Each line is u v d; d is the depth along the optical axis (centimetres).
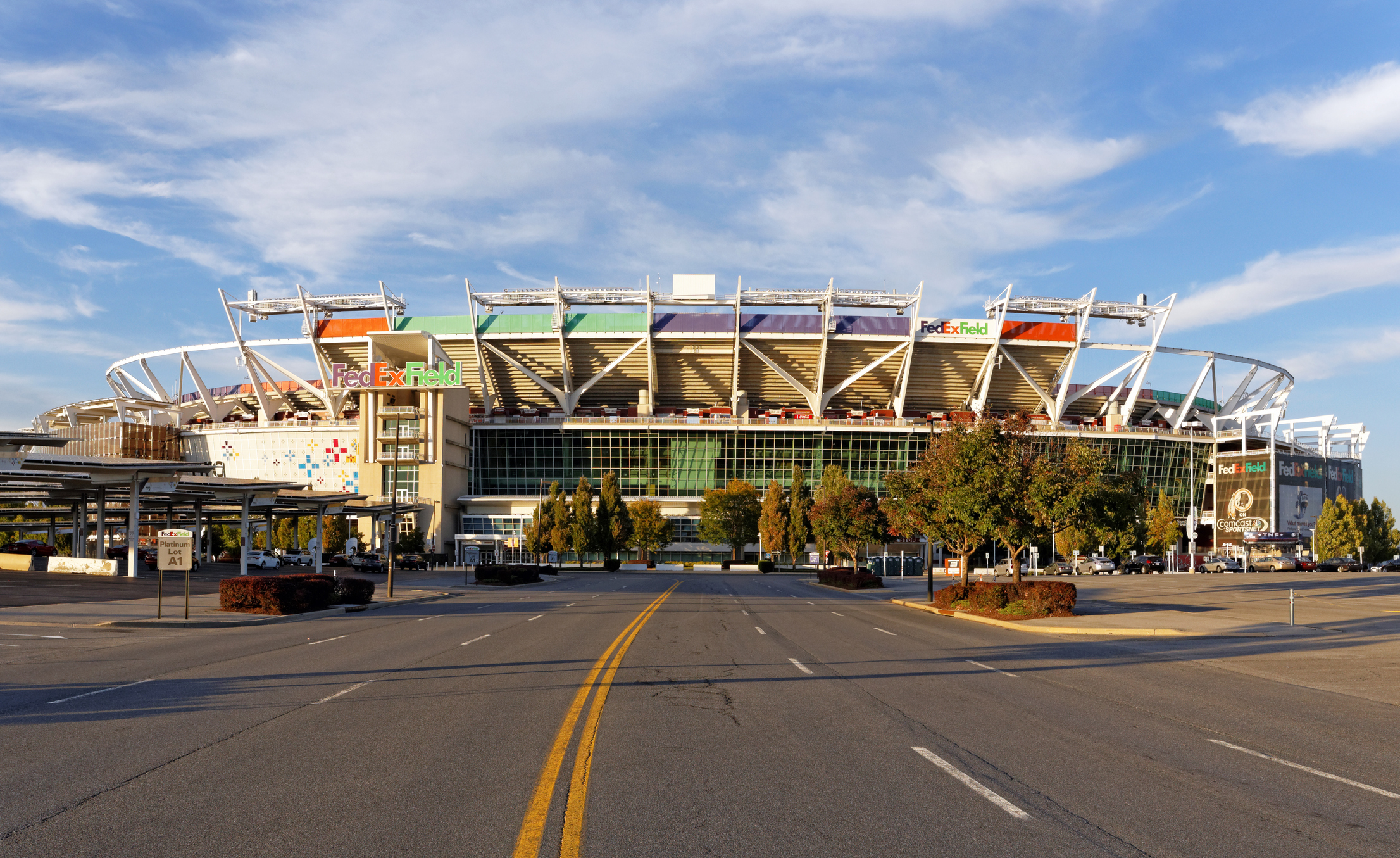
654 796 752
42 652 1902
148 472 5312
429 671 1564
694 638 2212
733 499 9844
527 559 10281
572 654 1830
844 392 11356
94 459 4822
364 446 9800
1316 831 671
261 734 1006
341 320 10706
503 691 1326
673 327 10444
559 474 10731
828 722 1092
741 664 1688
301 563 7569
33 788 777
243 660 1731
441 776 818
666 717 1116
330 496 7300
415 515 9681
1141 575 7550
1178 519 11162
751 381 11194
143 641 2169
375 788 773
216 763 868
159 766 859
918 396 11469
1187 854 618
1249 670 1683
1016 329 10625
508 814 697
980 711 1183
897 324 10550
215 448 10850
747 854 608
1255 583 5622
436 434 9750
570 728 1038
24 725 1065
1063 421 11731
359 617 3047
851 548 6166
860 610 3538
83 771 838
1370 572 8062
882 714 1155
